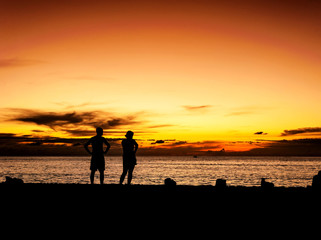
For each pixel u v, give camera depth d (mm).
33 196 9336
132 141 10844
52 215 8219
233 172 80062
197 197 9031
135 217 8047
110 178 54656
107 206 8625
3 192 9641
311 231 7234
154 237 7109
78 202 8906
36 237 7145
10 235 7262
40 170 88188
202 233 7254
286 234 7125
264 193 9109
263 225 7531
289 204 8398
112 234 7277
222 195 9070
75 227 7621
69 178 55219
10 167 111500
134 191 9625
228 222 7691
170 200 8875
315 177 9055
